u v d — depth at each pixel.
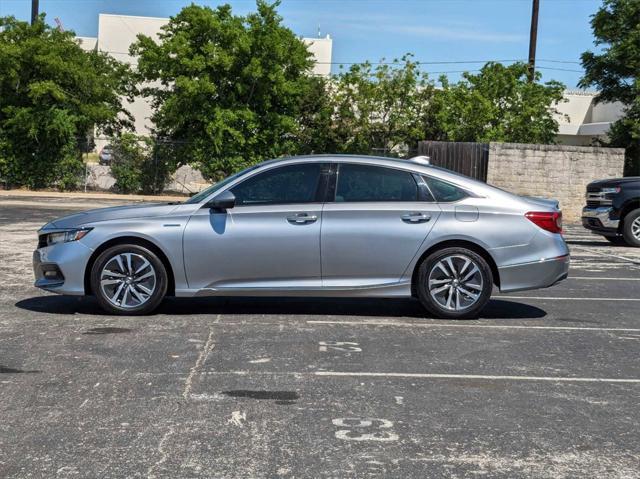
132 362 6.27
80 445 4.52
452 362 6.50
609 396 5.67
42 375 5.88
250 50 28.36
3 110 28.89
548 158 23.56
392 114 29.00
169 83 31.41
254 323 7.84
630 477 4.21
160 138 30.75
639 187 16.25
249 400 5.38
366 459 4.39
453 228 7.99
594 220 16.67
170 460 4.32
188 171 30.22
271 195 8.02
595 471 4.29
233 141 28.70
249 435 4.72
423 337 7.38
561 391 5.77
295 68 29.66
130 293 7.99
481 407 5.35
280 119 28.94
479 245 8.03
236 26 28.11
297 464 4.30
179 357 6.45
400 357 6.62
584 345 7.25
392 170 8.16
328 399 5.44
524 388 5.82
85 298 8.94
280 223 7.89
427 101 29.50
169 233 7.84
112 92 30.55
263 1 28.39
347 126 29.41
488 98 28.81
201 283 7.93
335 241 7.89
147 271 7.95
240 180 8.05
